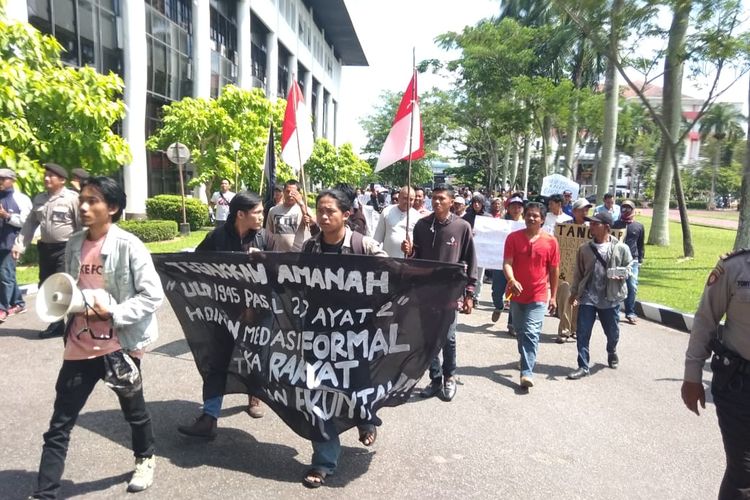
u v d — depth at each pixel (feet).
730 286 8.48
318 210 12.41
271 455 12.16
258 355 11.95
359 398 11.35
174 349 19.58
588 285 18.99
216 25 89.86
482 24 78.64
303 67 150.71
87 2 54.90
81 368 9.78
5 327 20.97
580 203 25.94
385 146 17.65
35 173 25.27
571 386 17.87
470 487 11.27
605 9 23.22
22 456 11.64
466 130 144.77
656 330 26.48
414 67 17.04
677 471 12.42
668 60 37.60
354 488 11.00
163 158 73.82
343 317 11.54
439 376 16.55
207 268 12.14
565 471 12.17
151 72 67.77
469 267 16.57
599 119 67.05
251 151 64.59
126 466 11.37
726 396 8.51
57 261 19.04
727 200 234.99
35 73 26.45
